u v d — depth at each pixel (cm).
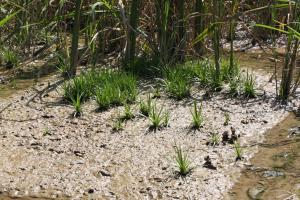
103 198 229
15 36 383
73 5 409
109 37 376
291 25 307
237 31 410
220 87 313
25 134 276
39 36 398
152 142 265
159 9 339
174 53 342
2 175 244
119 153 257
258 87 316
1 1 381
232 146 259
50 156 257
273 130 272
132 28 330
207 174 240
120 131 275
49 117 292
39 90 324
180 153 243
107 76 321
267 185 233
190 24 362
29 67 361
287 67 298
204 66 332
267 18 402
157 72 336
